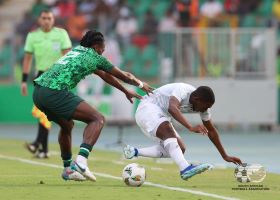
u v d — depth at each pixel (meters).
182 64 65.25
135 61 71.75
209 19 79.06
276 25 80.56
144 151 29.39
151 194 25.02
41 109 27.72
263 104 66.81
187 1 75.25
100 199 23.66
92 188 26.62
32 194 24.81
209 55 65.50
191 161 41.72
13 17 86.56
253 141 58.28
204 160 42.41
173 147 27.61
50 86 27.02
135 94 28.59
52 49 40.69
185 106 28.05
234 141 58.28
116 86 28.27
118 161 39.78
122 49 71.69
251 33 66.12
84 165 26.69
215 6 81.38
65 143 28.25
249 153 47.78
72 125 28.30
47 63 40.78
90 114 26.89
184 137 62.81
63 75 27.08
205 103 27.61
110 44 69.56
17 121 71.56
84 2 83.25
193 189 26.69
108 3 82.81
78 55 27.28
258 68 66.44
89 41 27.50
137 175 27.25
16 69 71.56
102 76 27.98
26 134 65.00
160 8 83.19
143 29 78.94
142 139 59.66
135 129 72.38
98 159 41.09
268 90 66.62
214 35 65.50
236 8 82.00
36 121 71.38
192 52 65.31
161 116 28.34
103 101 56.34
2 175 31.50
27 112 71.44
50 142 56.00
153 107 28.55
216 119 66.12
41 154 41.34
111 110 55.19
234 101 66.19
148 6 83.50
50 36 40.88
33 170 33.88
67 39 40.97
